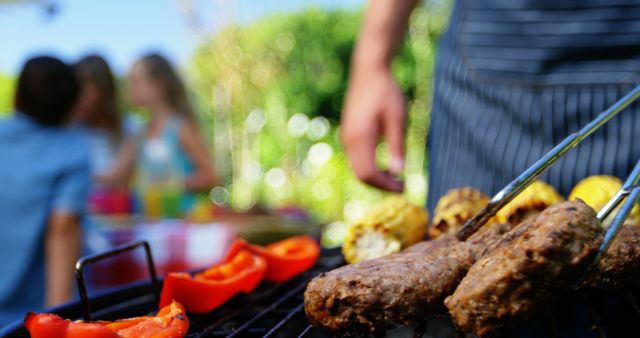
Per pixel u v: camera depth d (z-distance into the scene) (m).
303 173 8.20
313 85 8.16
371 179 1.87
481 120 1.79
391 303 0.91
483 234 1.06
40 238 2.56
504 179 1.74
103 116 4.09
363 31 1.96
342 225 6.90
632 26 1.57
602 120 0.99
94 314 1.11
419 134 7.21
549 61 1.67
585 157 1.62
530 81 1.69
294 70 8.20
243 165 7.94
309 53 8.14
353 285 0.92
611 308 1.36
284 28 8.18
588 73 1.62
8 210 2.52
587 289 1.02
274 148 8.23
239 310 1.17
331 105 8.12
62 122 2.66
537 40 1.68
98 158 4.11
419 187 6.89
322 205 7.53
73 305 1.08
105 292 1.15
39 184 2.52
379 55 1.89
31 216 2.52
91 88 3.98
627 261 0.99
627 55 1.58
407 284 0.92
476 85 1.80
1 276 2.51
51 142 2.58
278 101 8.23
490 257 0.83
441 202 1.39
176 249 3.00
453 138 1.89
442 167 1.93
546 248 0.78
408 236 1.37
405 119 1.87
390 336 1.40
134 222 3.51
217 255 3.01
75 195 2.56
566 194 1.64
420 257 1.00
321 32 8.09
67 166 2.56
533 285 0.79
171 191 3.86
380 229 1.35
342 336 0.95
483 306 0.80
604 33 1.60
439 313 0.96
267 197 7.80
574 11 1.63
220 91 7.88
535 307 0.80
